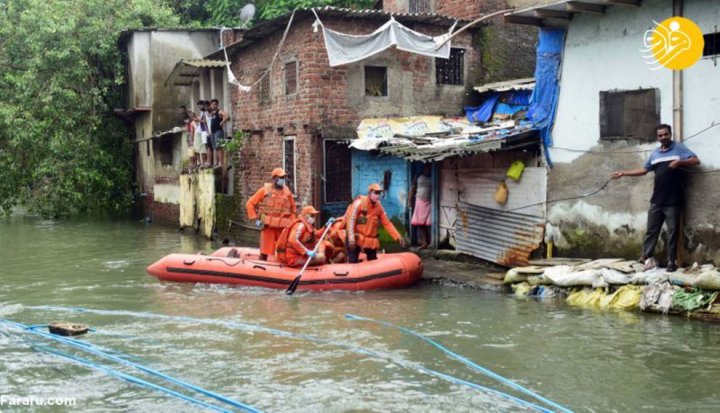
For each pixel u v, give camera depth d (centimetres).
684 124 929
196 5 2848
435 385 666
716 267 894
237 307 995
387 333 843
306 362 739
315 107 1444
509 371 697
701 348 746
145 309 990
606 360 720
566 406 605
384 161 1455
